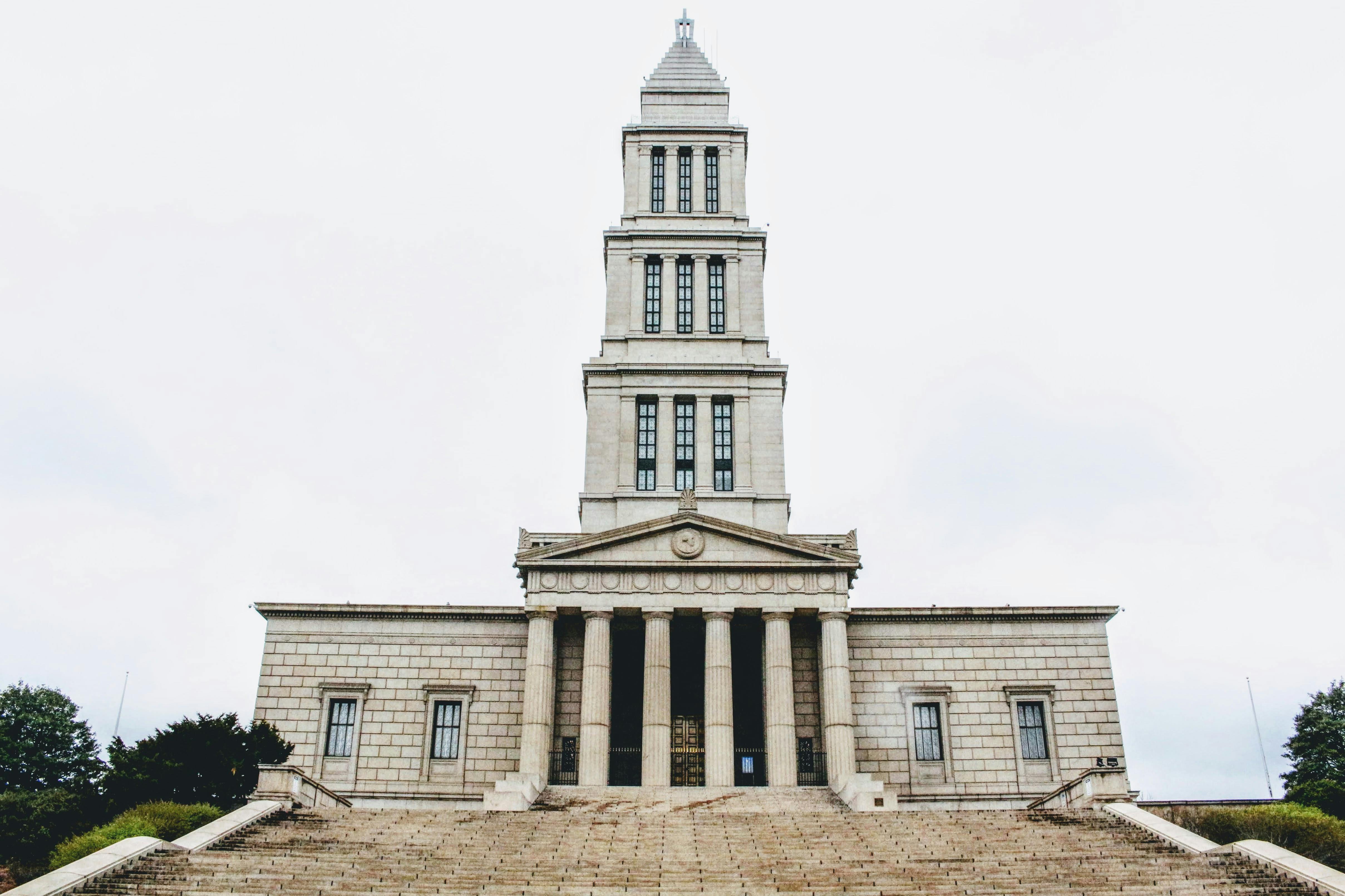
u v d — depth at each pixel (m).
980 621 68.50
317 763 65.12
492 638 68.12
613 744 66.06
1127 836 40.03
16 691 81.81
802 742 63.06
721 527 62.91
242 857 36.00
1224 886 33.00
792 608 61.69
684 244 80.25
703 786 62.69
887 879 34.34
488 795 49.41
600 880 34.12
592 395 74.75
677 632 66.50
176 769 51.12
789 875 34.72
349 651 67.94
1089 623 68.75
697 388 74.81
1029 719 66.75
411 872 34.88
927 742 66.12
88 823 51.16
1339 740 71.94
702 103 86.06
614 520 71.12
